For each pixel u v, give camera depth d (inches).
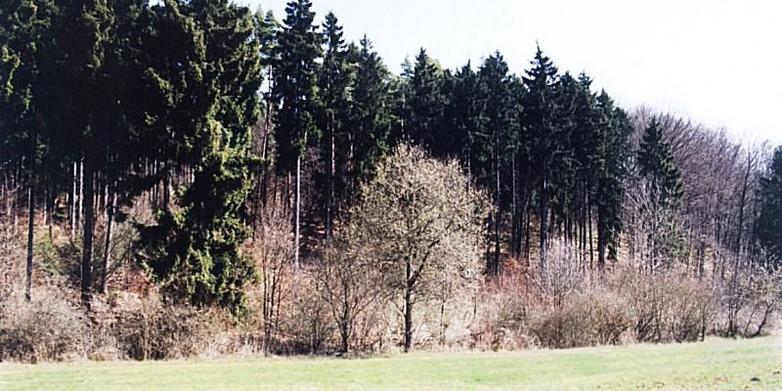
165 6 1280.8
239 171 1259.8
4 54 1189.7
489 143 2110.0
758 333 1728.6
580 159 2266.2
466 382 767.1
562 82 2281.0
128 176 1264.8
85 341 1021.8
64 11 1270.9
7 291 1044.5
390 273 1224.8
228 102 1316.4
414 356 1078.4
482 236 1450.5
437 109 2148.1
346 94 1941.4
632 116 3213.6
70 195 1515.7
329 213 1908.2
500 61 2343.8
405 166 1315.2
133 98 1268.5
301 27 1765.5
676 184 2335.1
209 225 1210.0
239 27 1331.2
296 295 1237.7
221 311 1153.4
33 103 1274.6
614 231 2335.1
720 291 1713.8
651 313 1498.5
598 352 1115.3
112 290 1294.3
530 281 1654.8
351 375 804.0
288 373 808.9
